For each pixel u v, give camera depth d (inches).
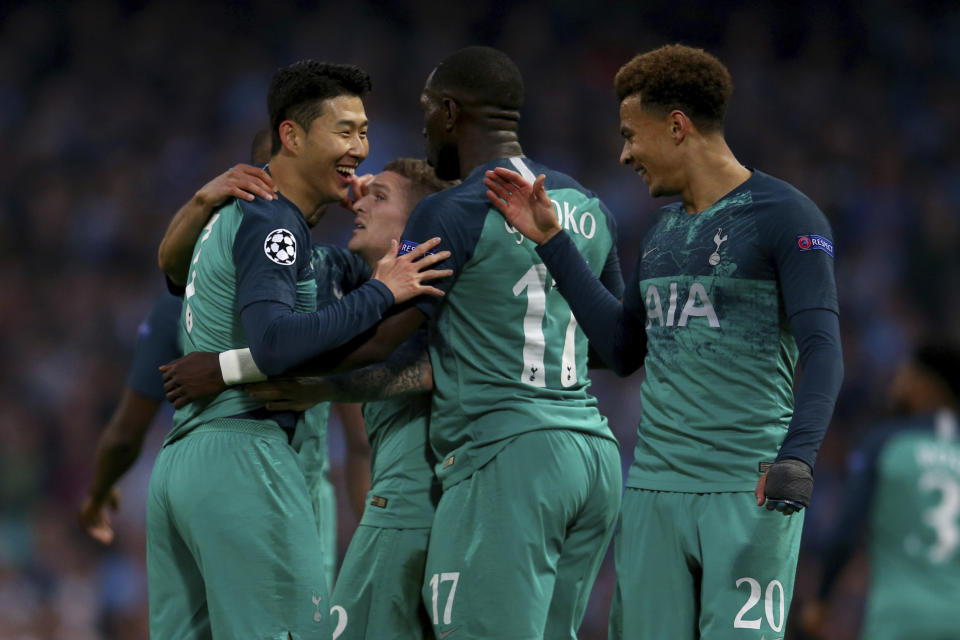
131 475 1430.9
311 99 509.7
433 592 509.7
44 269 1964.8
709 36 2463.1
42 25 2283.5
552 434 507.5
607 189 2086.6
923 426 700.7
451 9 2427.4
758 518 465.4
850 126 2309.3
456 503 509.0
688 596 477.4
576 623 528.1
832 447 1648.6
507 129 538.6
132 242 2003.0
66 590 1384.1
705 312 478.9
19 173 2097.7
